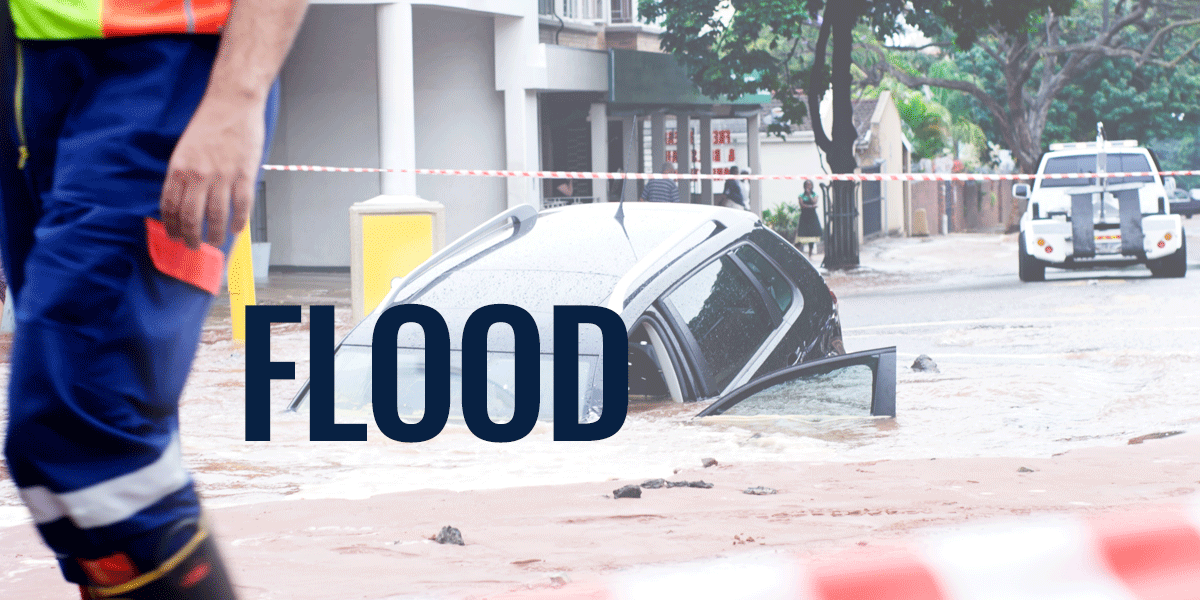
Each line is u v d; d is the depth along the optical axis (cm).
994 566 198
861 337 1066
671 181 2117
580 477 442
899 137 4122
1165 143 9525
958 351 933
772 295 694
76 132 123
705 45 2675
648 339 648
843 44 2225
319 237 2333
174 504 122
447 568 285
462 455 494
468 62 2302
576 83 2444
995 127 5341
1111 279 1666
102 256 116
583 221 747
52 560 302
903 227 4153
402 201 1048
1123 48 4075
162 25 125
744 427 566
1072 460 450
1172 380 730
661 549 301
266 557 301
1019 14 2380
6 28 128
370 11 2278
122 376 116
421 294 664
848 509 358
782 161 3816
